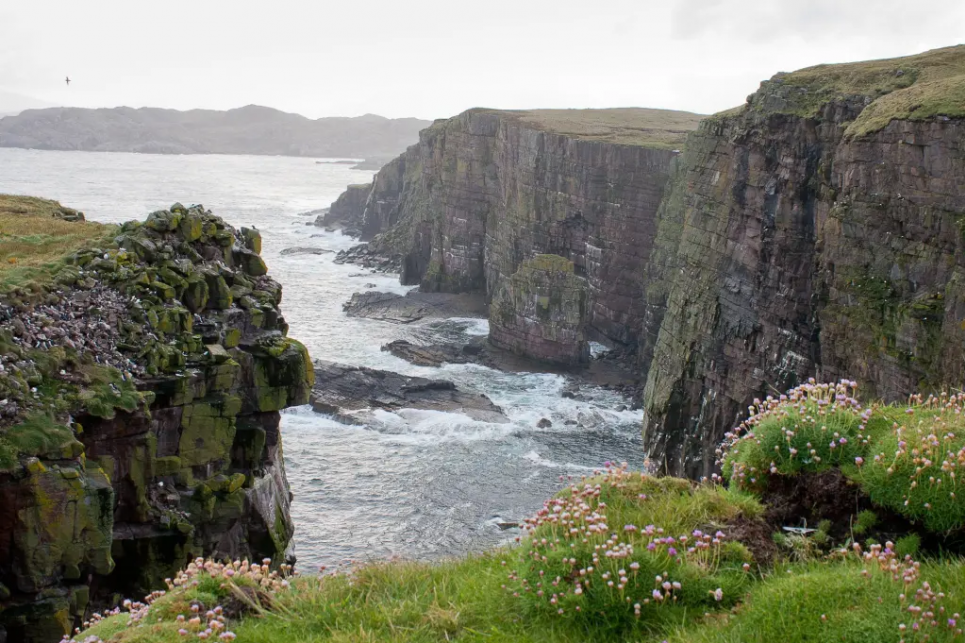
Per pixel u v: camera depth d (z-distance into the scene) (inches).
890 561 465.7
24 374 1004.6
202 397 1160.2
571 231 4239.7
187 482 1142.3
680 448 2402.8
